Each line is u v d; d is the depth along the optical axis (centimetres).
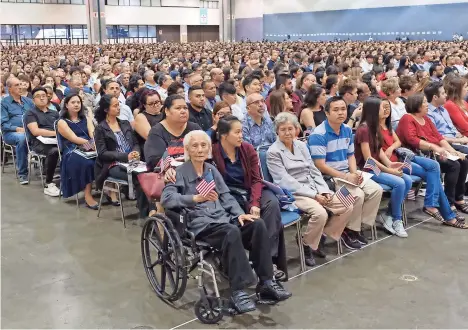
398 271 348
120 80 818
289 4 3481
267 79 726
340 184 373
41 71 872
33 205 501
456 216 436
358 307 300
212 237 288
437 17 2700
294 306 302
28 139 554
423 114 467
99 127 452
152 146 381
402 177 420
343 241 393
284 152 365
